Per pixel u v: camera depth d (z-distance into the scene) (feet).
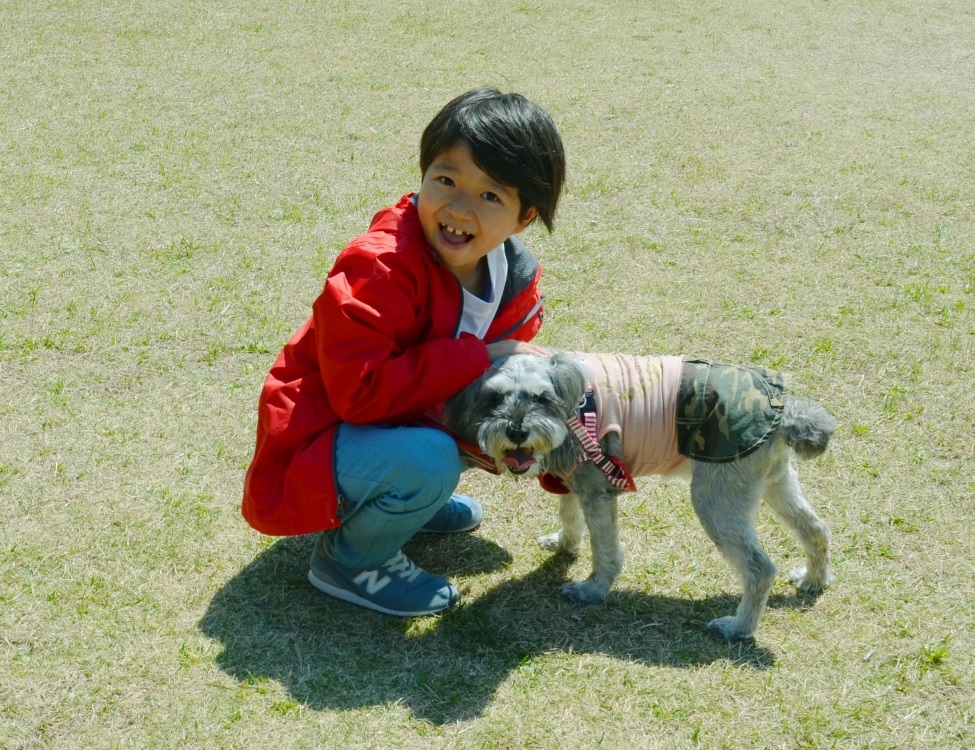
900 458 14.29
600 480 11.16
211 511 12.82
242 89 29.81
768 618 11.50
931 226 21.85
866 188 23.80
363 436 10.41
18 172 23.13
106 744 9.36
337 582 11.36
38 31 34.40
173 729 9.53
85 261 19.24
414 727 9.70
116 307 17.65
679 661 10.77
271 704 9.89
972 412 15.26
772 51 36.11
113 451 13.89
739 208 22.66
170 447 14.07
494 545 12.84
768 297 18.80
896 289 19.13
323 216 21.74
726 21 39.91
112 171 23.50
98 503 12.82
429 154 10.09
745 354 16.89
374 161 24.81
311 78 31.09
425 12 39.34
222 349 16.58
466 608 11.53
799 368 16.47
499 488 13.91
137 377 15.71
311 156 24.95
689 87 31.45
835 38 38.09
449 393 10.37
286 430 10.61
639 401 10.64
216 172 23.73
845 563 12.37
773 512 11.85
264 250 20.11
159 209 21.67
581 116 28.48
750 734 9.74
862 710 10.05
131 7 37.86
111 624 10.84
